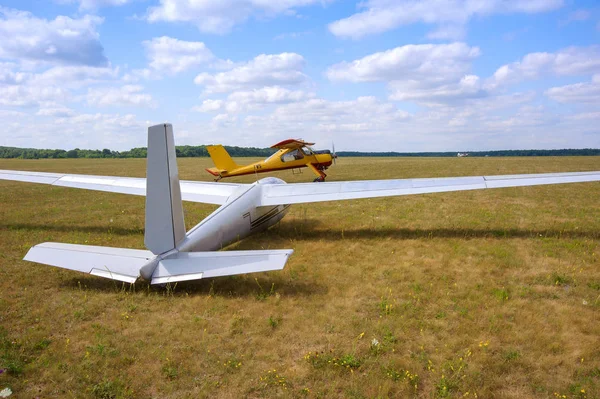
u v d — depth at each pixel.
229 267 4.79
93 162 58.28
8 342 3.95
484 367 3.53
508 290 5.27
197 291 5.41
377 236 8.55
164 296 5.21
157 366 3.59
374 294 5.22
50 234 9.20
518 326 4.24
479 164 35.00
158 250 5.12
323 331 4.21
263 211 8.37
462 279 5.74
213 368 3.55
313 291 5.34
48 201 15.05
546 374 3.43
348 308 4.78
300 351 3.84
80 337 4.15
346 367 3.51
